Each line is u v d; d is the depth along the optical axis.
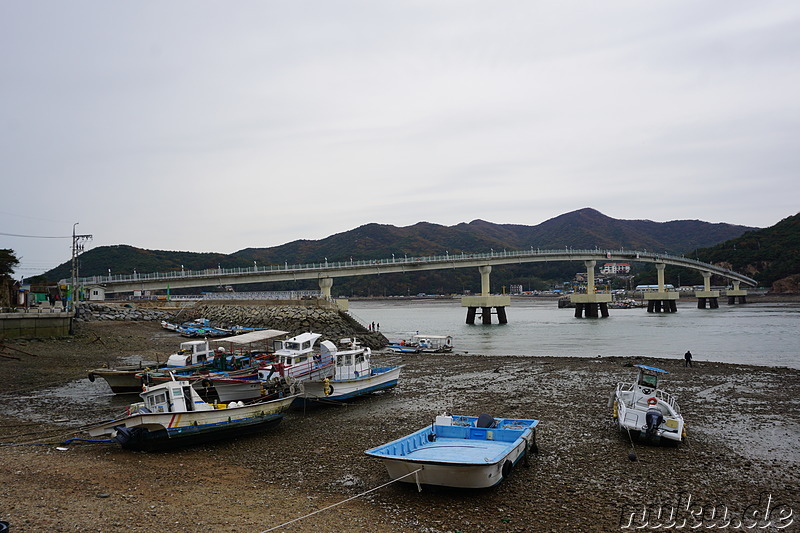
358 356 29.86
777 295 187.88
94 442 19.67
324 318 67.94
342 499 14.01
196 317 81.69
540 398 28.78
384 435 21.09
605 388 31.61
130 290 83.25
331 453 18.56
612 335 73.62
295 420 24.31
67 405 26.81
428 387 33.00
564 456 17.95
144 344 52.16
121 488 14.61
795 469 16.83
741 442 19.95
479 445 16.58
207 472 16.44
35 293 76.88
